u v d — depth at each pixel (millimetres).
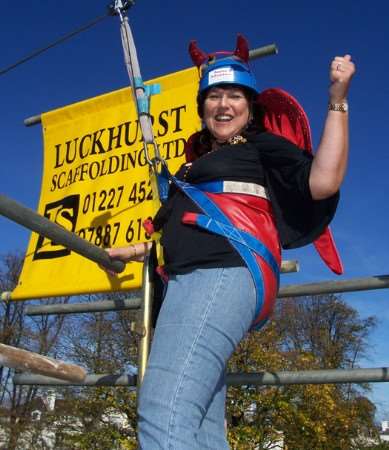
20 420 20906
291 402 17938
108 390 17000
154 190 2275
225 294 1599
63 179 3980
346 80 1610
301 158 1761
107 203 3709
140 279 3225
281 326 25031
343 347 29828
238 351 17156
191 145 2326
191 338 1526
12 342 22625
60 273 3545
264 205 1825
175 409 1442
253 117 2139
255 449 17484
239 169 1840
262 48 3439
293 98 1988
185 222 1759
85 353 18516
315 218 1777
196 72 3721
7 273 23734
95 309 3256
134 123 3848
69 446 18656
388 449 22797
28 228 2328
